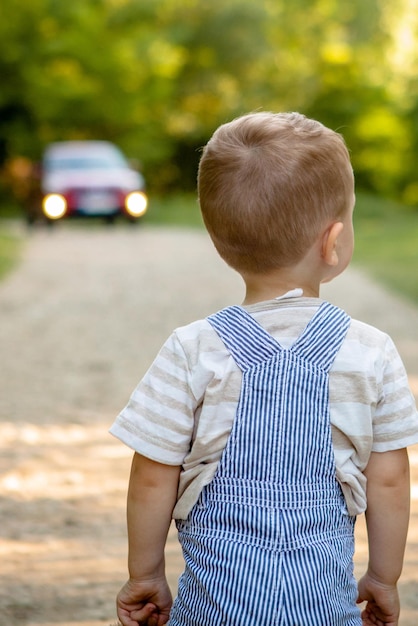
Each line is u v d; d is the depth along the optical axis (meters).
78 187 25.56
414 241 22.52
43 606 4.10
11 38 37.72
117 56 40.44
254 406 2.35
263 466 2.33
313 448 2.34
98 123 41.09
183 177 49.94
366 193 47.44
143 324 12.12
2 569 4.52
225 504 2.34
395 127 46.88
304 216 2.38
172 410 2.42
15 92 38.47
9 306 13.59
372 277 16.45
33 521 5.20
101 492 5.71
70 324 12.07
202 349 2.42
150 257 20.16
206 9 48.47
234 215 2.41
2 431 7.07
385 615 2.56
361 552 4.81
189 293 14.92
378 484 2.46
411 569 4.54
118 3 45.22
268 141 2.41
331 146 2.43
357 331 2.44
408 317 12.28
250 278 2.49
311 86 48.97
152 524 2.47
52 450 6.60
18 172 40.12
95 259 19.75
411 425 2.45
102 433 7.05
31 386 8.57
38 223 26.23
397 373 2.46
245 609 2.27
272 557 2.29
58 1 39.31
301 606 2.27
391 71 53.50
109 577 4.44
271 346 2.38
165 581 2.56
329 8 53.25
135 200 26.09
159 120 47.31
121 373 9.16
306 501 2.33
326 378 2.37
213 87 50.19
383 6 54.06
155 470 2.45
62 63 39.88
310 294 2.48
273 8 51.72
